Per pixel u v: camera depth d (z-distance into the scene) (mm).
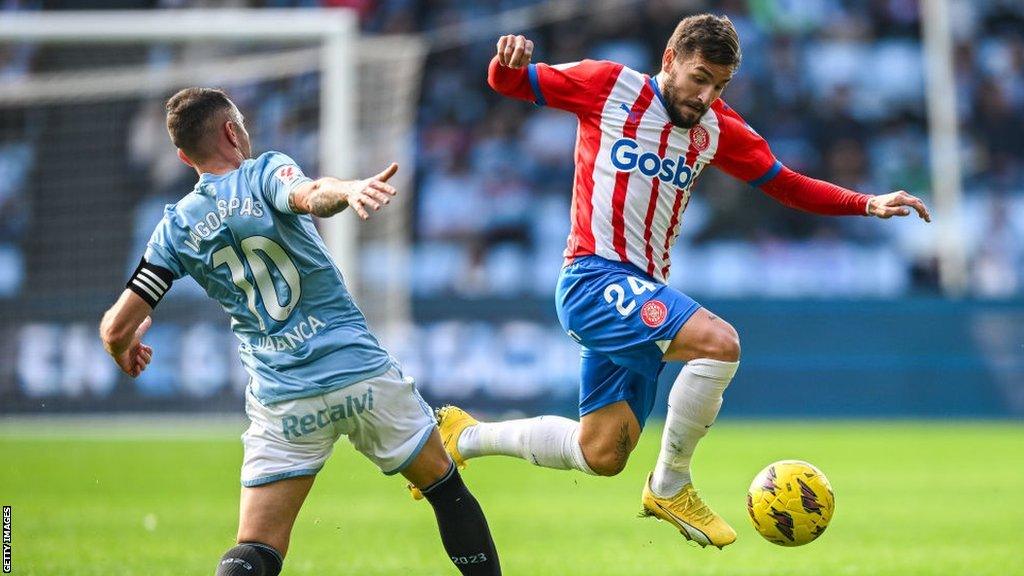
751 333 63500
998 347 63781
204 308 59125
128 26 50938
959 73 89188
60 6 82562
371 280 62219
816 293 80750
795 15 88688
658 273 20156
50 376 60344
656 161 19734
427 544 25672
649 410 20594
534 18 86938
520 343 61188
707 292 80750
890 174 86312
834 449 50188
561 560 23531
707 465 43844
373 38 86625
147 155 68562
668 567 22641
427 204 82438
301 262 16234
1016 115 88562
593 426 20344
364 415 16312
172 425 59344
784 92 87750
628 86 19875
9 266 69812
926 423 63594
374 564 22766
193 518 29625
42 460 45000
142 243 67312
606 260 19844
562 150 83562
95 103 67125
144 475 40156
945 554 24562
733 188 81375
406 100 62062
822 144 86875
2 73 71625
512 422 21328
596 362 20234
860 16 89375
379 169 61438
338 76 51500
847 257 81312
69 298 62688
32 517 29656
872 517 31234
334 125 51500
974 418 63812
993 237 84938
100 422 60000
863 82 88312
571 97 19938
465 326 61094
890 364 63625
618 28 87688
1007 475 41719
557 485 39219
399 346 60750
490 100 84938
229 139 16953
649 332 19062
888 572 21984
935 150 84750
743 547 25766
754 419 63469
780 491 18734
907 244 82188
